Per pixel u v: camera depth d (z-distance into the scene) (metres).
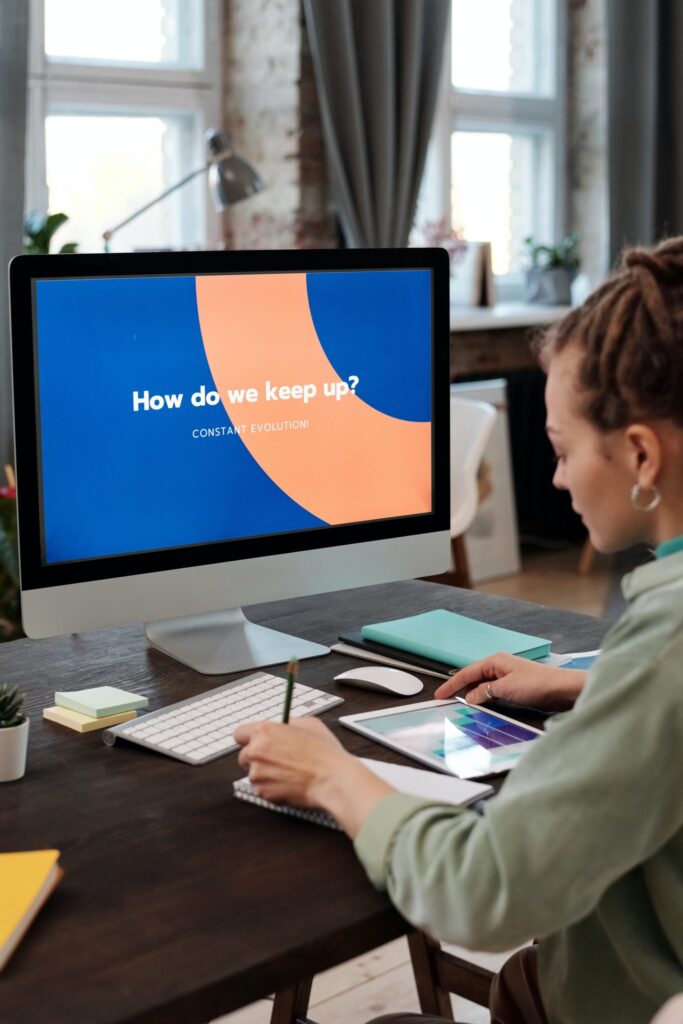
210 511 1.45
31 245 3.36
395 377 1.58
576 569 4.76
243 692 1.34
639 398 0.87
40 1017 0.77
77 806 1.08
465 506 2.77
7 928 0.84
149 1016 0.78
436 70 4.09
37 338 1.32
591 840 0.82
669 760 0.82
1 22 3.08
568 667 1.44
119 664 1.48
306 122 4.04
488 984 1.55
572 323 0.93
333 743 1.04
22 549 1.33
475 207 4.98
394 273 1.56
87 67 3.84
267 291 1.46
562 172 5.16
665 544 0.90
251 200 4.22
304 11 3.92
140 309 1.38
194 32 4.12
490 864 0.85
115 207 4.07
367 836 0.93
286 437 1.50
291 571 1.52
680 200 4.84
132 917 0.89
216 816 1.07
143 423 1.39
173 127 4.16
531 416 4.85
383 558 1.59
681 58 4.74
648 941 0.90
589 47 5.05
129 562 1.40
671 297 0.87
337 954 0.88
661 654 0.83
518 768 0.88
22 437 1.32
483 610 1.71
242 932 0.87
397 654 1.48
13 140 3.13
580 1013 0.94
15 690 1.17
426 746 1.19
